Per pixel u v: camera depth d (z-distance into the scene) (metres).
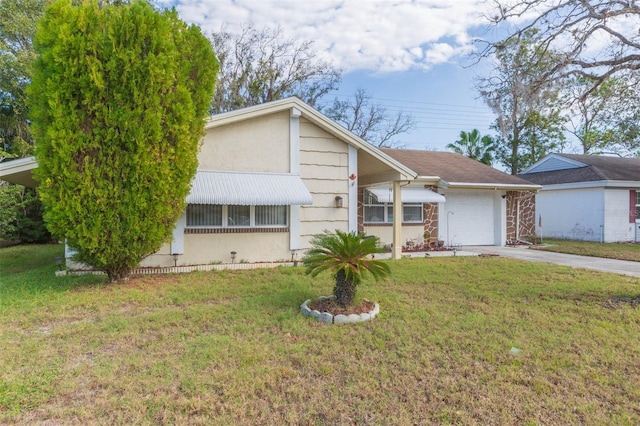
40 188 8.84
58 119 8.68
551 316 7.60
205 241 13.21
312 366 5.30
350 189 15.27
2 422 3.96
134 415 4.11
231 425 3.95
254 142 13.75
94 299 8.69
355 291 7.95
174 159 10.00
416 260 15.00
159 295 9.23
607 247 20.02
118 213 9.49
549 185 26.06
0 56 22.91
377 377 5.01
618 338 6.39
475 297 9.14
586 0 9.16
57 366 5.28
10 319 7.33
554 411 4.24
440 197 18.72
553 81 10.03
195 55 10.65
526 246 20.80
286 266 13.44
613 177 23.02
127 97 9.29
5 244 23.02
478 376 5.04
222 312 7.79
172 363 5.35
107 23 9.28
